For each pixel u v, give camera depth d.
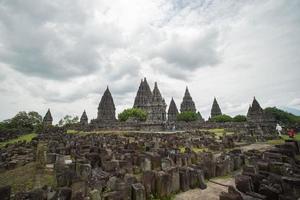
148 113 106.81
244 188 9.29
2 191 8.76
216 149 24.92
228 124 78.56
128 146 24.34
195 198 9.40
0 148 30.88
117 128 71.62
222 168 13.23
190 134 46.03
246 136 35.38
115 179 10.31
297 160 14.46
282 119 92.12
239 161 15.27
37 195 8.44
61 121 91.38
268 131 46.25
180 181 10.56
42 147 25.08
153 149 21.47
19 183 13.23
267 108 97.75
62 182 11.30
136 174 14.18
